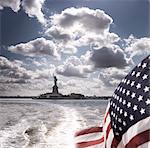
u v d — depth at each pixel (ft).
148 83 3.21
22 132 29.63
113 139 3.54
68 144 23.22
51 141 24.62
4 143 24.00
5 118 42.29
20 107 54.70
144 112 3.16
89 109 50.06
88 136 4.37
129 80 3.38
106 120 3.76
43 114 46.50
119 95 3.48
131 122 3.26
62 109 51.88
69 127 31.78
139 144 3.18
